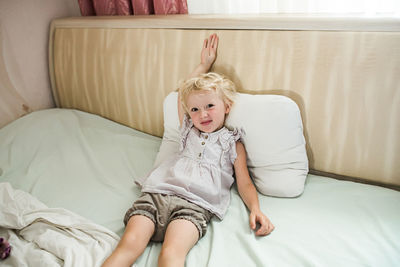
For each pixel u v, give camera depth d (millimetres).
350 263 816
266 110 1111
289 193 1082
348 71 1045
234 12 1353
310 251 863
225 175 1119
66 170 1312
